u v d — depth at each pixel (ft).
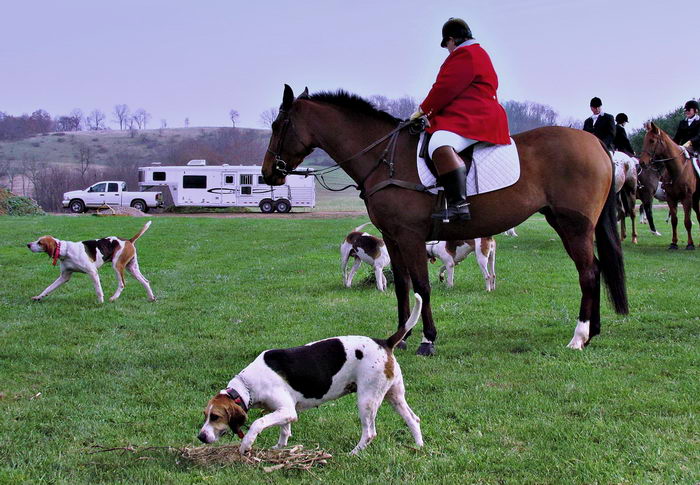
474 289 38.42
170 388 21.42
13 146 468.34
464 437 17.20
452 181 23.57
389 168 24.94
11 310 33.37
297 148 26.63
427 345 25.03
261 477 15.12
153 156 429.38
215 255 55.26
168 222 86.43
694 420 17.70
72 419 18.71
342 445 17.08
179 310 33.83
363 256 38.96
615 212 26.32
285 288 39.83
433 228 24.80
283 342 26.99
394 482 14.70
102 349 26.11
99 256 35.40
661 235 63.62
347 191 248.11
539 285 39.17
